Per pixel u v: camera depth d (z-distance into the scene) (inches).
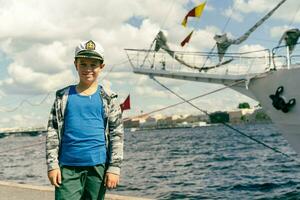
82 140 115.2
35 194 235.1
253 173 834.8
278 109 392.8
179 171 937.5
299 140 386.9
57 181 115.0
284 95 387.9
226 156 1307.8
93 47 114.8
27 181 871.1
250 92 426.9
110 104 118.3
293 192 578.9
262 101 414.6
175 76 465.1
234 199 552.4
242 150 1547.7
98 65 116.4
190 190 641.0
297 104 377.4
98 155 116.4
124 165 1149.7
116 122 118.7
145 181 771.4
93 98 116.7
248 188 637.3
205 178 785.6
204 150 1647.4
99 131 116.8
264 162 1063.6
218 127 4640.8
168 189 661.3
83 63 115.0
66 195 115.0
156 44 461.1
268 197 555.8
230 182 711.7
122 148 118.7
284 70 384.8
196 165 1069.1
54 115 116.9
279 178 729.6
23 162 1502.2
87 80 116.2
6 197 231.6
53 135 116.4
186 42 458.6
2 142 3289.9
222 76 439.8
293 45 387.9
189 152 1581.0
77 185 116.5
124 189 675.4
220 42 436.1
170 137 3280.0
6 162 1540.4
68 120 116.0
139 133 4247.0
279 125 402.0
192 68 455.2
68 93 117.3
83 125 115.3
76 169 116.2
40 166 1268.5
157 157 1406.3
